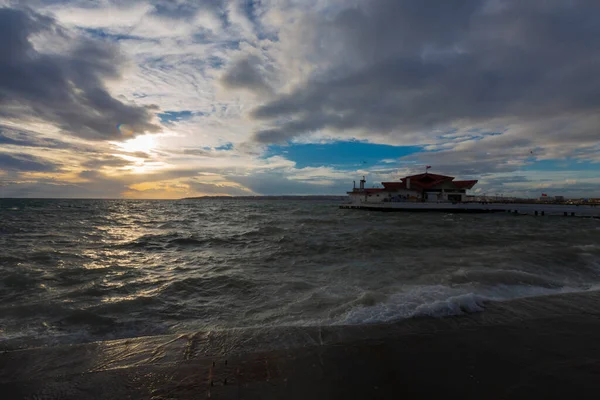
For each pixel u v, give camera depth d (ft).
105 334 17.65
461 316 19.47
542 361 14.25
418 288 24.98
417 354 14.84
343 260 37.63
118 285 26.91
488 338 16.55
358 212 173.68
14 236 56.44
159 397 11.57
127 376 12.97
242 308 21.68
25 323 18.81
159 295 24.20
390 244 47.91
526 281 27.09
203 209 206.28
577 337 16.75
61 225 79.05
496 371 13.41
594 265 33.94
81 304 22.09
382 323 18.37
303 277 29.68
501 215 160.15
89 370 13.43
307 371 13.37
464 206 168.76
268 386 12.26
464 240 52.13
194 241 53.21
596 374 13.16
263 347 15.49
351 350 15.19
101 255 40.57
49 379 12.70
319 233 62.44
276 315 20.15
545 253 38.14
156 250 45.52
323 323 18.53
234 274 30.60
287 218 114.21
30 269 31.17
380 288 25.54
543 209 157.99
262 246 48.08
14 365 13.78
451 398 11.59
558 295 24.00
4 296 23.50
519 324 18.38
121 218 108.99
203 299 23.63
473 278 27.48
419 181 196.75
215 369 13.50
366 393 11.87
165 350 15.21
